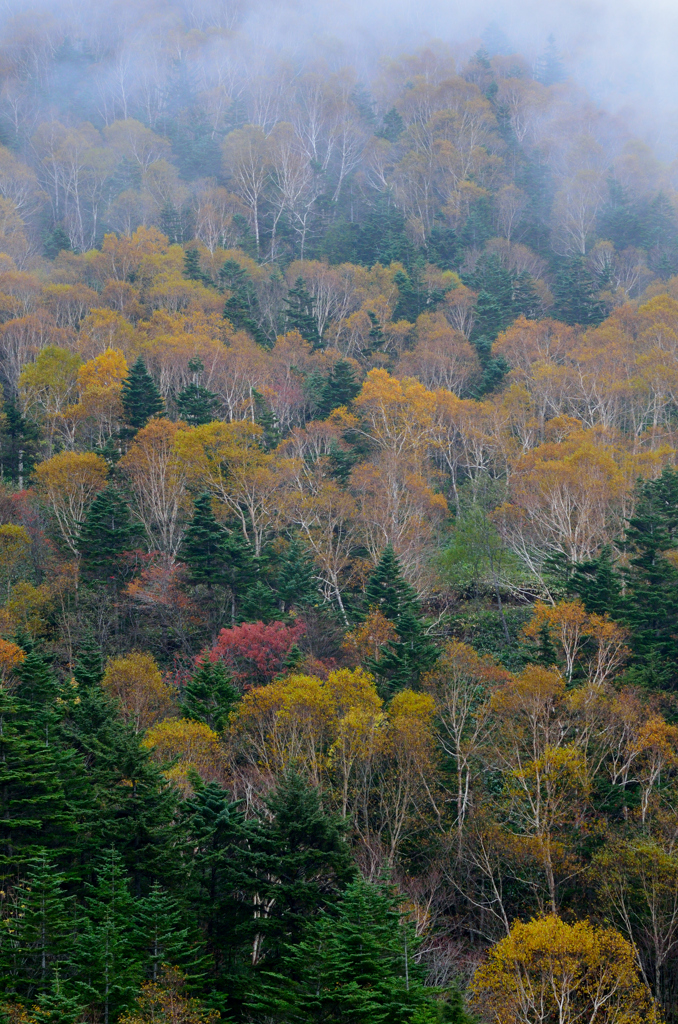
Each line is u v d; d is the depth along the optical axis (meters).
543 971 30.41
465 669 48.88
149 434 69.94
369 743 39.41
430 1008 28.84
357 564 65.00
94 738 37.38
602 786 40.88
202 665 47.97
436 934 34.88
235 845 35.06
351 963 29.22
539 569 66.69
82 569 61.97
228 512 68.06
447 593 64.69
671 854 35.56
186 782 38.72
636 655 50.22
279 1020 30.31
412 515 68.62
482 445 79.56
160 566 62.97
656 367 82.69
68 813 34.72
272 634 52.88
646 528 55.72
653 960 34.88
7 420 79.31
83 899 34.19
